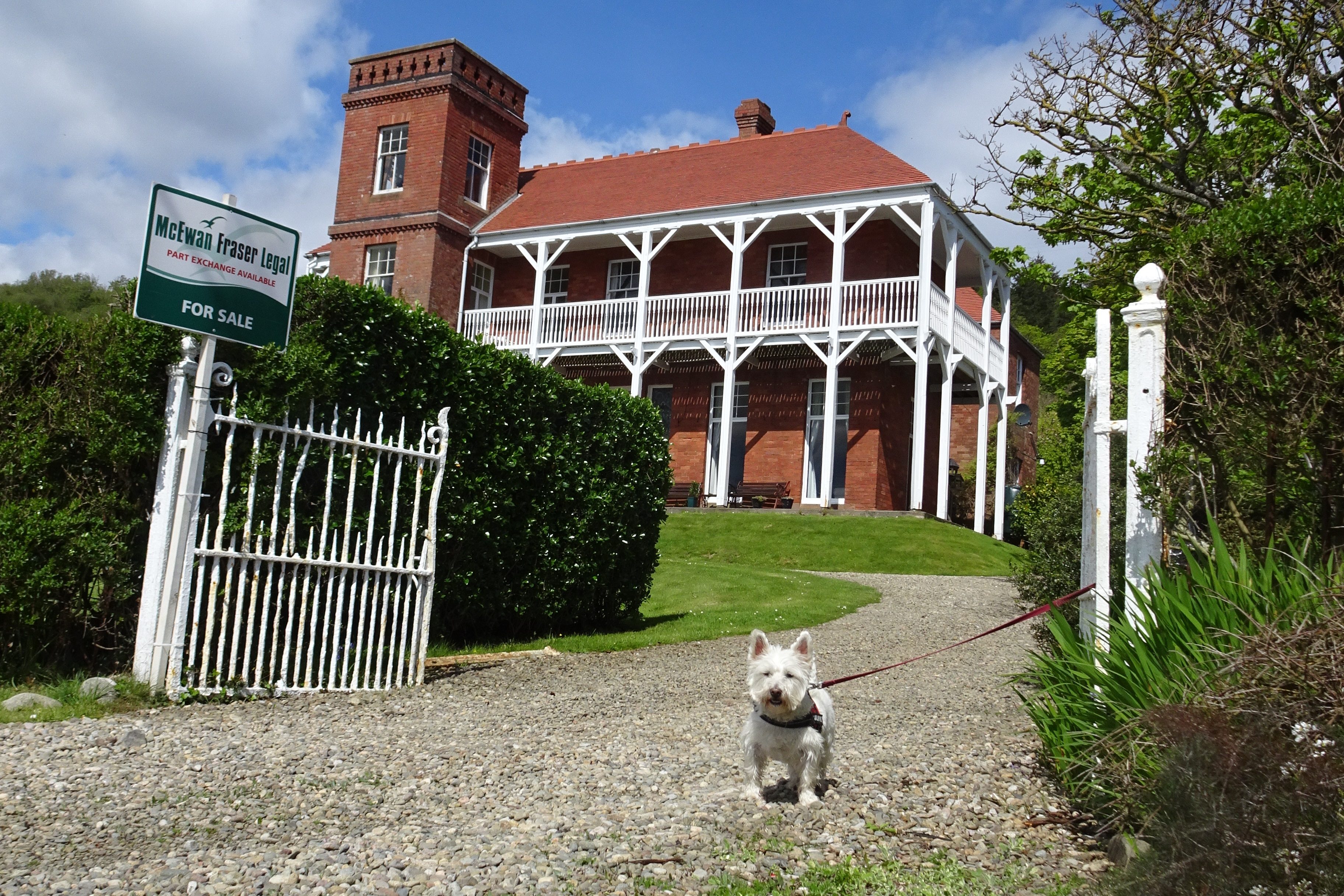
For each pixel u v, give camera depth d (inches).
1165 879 120.8
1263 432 181.2
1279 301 183.0
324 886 132.5
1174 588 167.5
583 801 175.9
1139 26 364.5
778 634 405.4
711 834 155.9
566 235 912.3
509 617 383.9
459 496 343.0
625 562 433.7
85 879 133.2
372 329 315.9
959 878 135.8
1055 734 177.0
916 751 212.1
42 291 1812.3
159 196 247.8
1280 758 118.6
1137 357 194.4
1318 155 299.9
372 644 281.1
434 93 949.2
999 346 971.3
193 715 234.2
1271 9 330.0
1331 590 138.7
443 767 198.7
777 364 893.2
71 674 259.1
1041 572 339.6
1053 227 421.1
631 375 925.2
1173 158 396.2
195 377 260.4
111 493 259.3
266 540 284.5
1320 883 111.6
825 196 805.2
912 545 705.6
